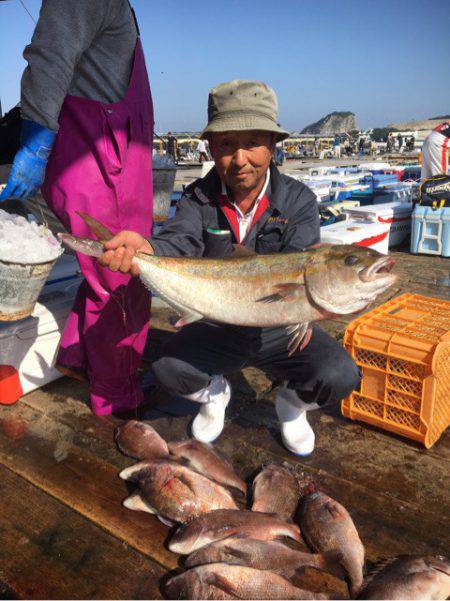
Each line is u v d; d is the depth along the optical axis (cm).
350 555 217
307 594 200
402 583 202
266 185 279
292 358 281
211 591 198
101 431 325
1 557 231
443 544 235
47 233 318
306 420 313
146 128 322
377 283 215
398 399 310
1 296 303
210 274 241
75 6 274
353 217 836
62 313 383
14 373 357
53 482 278
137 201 318
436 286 633
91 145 295
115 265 243
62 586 215
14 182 287
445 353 300
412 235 827
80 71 302
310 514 235
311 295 225
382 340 307
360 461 295
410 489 271
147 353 446
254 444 313
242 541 216
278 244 289
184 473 252
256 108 246
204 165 1088
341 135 4941
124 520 250
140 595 210
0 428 331
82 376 356
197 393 298
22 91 280
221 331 285
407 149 4125
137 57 318
